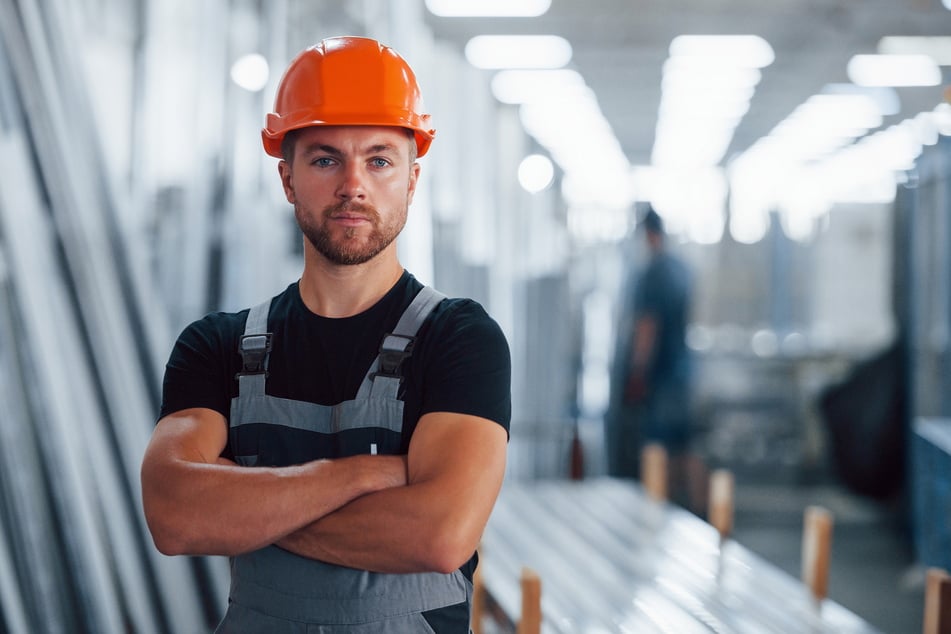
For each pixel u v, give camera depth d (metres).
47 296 2.62
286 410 1.48
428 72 5.04
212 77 3.25
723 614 2.33
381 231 1.46
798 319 9.48
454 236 5.29
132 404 2.87
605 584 2.57
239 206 3.37
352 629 1.42
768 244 9.57
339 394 1.48
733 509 6.96
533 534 3.16
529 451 6.03
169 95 3.13
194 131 3.20
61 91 2.67
